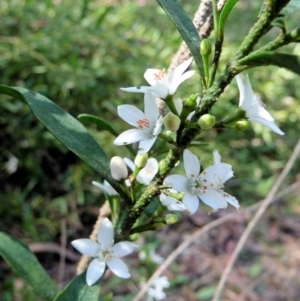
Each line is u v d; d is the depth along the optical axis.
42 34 0.36
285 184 0.49
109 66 0.39
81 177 0.38
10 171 0.35
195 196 0.10
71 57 0.37
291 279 0.39
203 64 0.10
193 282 0.36
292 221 0.46
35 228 0.34
